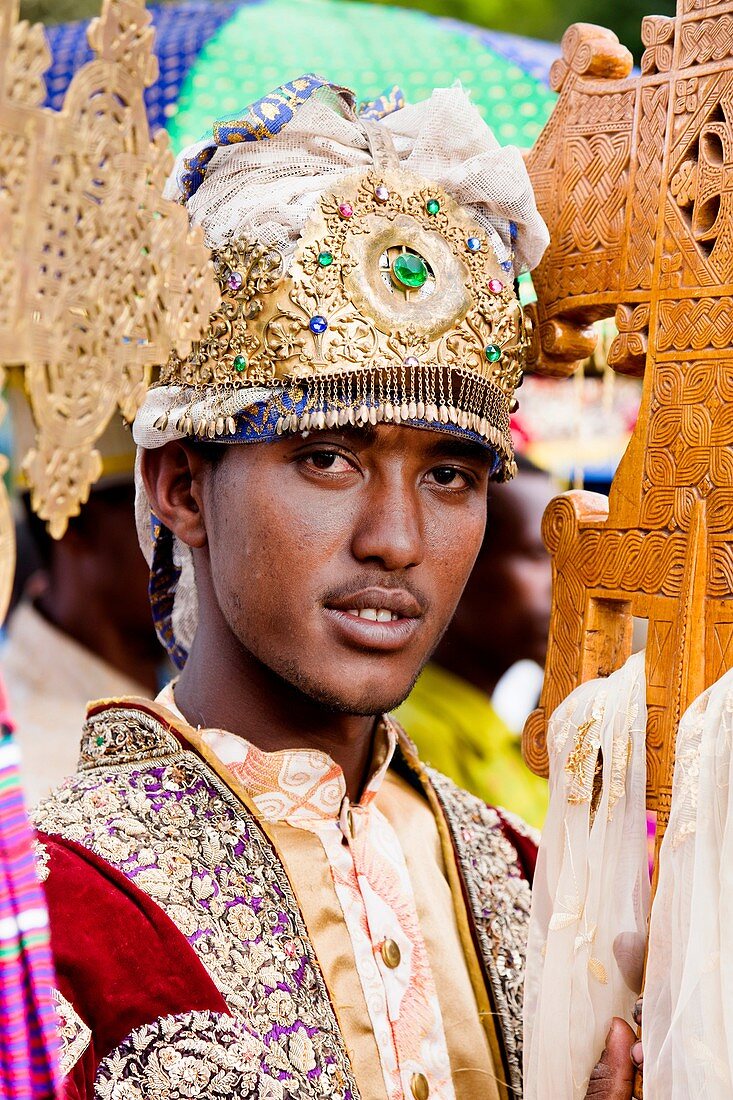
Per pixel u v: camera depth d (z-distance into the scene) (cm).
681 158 105
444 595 105
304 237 99
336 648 101
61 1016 89
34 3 280
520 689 235
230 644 107
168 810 102
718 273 102
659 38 107
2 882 69
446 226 104
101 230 74
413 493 102
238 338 100
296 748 107
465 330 103
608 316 114
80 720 200
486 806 128
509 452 110
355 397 99
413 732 230
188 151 107
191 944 96
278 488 100
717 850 98
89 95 73
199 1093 90
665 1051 98
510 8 313
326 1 226
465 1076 108
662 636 105
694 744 100
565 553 112
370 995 103
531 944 109
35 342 69
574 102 113
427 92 202
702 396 103
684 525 104
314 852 106
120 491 197
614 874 106
